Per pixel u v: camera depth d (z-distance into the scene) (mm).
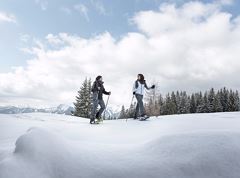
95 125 9625
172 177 3598
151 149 4277
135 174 3723
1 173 3785
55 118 12828
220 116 11781
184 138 4328
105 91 11039
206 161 3723
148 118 11773
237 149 3875
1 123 9789
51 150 4188
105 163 3990
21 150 4277
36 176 3799
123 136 6789
